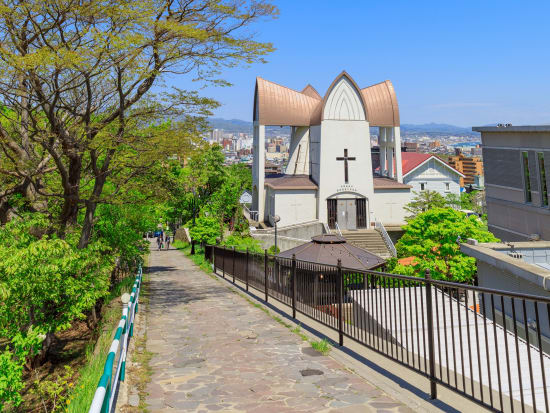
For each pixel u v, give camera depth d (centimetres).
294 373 662
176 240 7219
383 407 520
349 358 725
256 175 5091
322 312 929
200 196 4216
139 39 1121
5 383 726
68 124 1416
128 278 1992
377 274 646
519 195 2155
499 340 775
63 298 1068
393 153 5091
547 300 346
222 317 1133
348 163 4391
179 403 549
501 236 2341
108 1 1080
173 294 1583
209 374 668
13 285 894
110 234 1698
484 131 2453
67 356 1226
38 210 1436
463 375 457
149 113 1418
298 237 4025
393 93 4925
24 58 984
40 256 910
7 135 1314
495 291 406
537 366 645
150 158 1512
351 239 3959
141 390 598
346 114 4416
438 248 2153
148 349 825
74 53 1005
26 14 1035
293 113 4784
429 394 544
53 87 1204
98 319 1468
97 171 1413
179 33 1219
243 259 1725
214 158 4122
